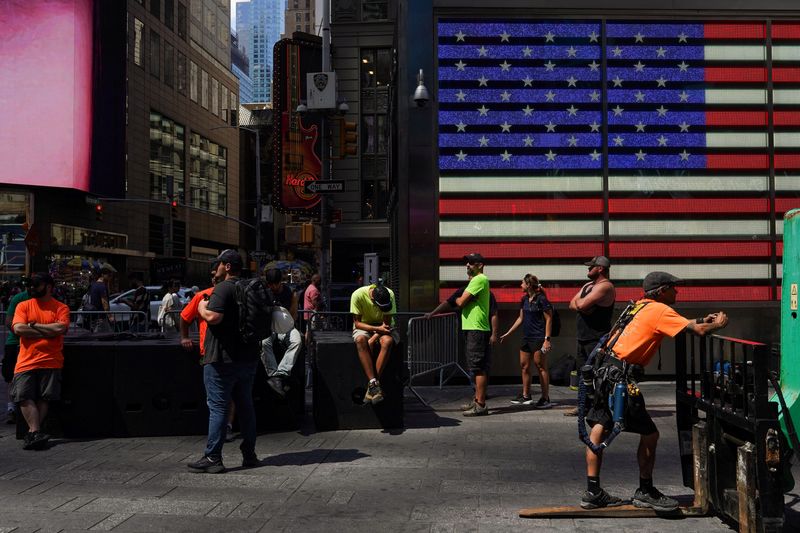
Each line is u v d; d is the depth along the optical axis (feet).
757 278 38.55
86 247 145.38
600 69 38.91
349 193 128.06
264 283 21.93
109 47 148.05
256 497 18.15
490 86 38.73
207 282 173.88
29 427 24.27
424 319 33.24
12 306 29.35
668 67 38.93
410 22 38.63
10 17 130.62
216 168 234.17
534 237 38.34
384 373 27.20
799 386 15.19
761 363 13.73
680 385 17.74
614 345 16.42
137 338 29.60
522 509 16.93
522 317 31.71
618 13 38.81
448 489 18.79
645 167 38.75
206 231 222.48
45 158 132.26
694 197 38.70
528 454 22.89
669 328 15.71
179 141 201.16
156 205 184.24
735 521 15.20
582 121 38.86
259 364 27.25
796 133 38.96
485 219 38.42
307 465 21.61
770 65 38.83
